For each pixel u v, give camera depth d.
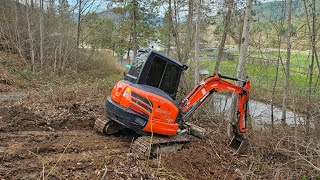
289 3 9.99
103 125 7.53
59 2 21.44
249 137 9.18
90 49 25.98
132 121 6.64
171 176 5.87
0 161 5.41
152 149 6.71
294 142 8.16
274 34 10.99
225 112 11.48
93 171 5.48
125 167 5.78
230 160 7.67
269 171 7.47
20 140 6.56
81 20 23.12
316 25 10.66
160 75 7.14
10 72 17.02
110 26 27.38
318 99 9.17
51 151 6.20
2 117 7.91
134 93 6.74
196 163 6.95
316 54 10.15
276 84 10.97
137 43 24.17
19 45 19.81
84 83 17.92
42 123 7.93
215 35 15.48
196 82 10.89
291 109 12.26
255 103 12.08
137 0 22.80
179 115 7.26
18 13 21.59
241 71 8.41
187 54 14.70
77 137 7.24
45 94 11.52
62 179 5.06
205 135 8.80
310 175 7.35
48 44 21.78
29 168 5.29
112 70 24.91
